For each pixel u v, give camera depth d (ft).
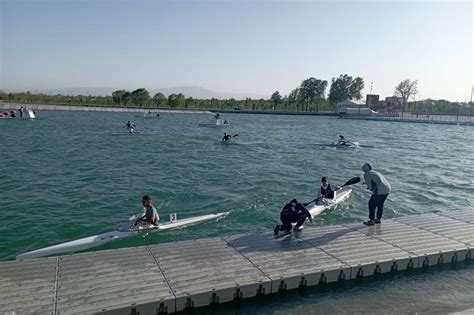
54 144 114.42
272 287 28.35
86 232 43.27
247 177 74.84
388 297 28.86
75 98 408.46
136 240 40.93
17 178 67.05
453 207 57.31
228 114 390.21
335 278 30.37
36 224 44.88
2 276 27.61
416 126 275.59
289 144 137.28
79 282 27.12
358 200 58.49
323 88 498.69
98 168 79.41
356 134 195.83
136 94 419.95
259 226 46.32
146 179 70.23
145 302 24.85
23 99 361.71
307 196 61.26
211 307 26.86
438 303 27.96
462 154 123.95
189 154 104.99
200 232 43.78
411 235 37.99
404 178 79.92
